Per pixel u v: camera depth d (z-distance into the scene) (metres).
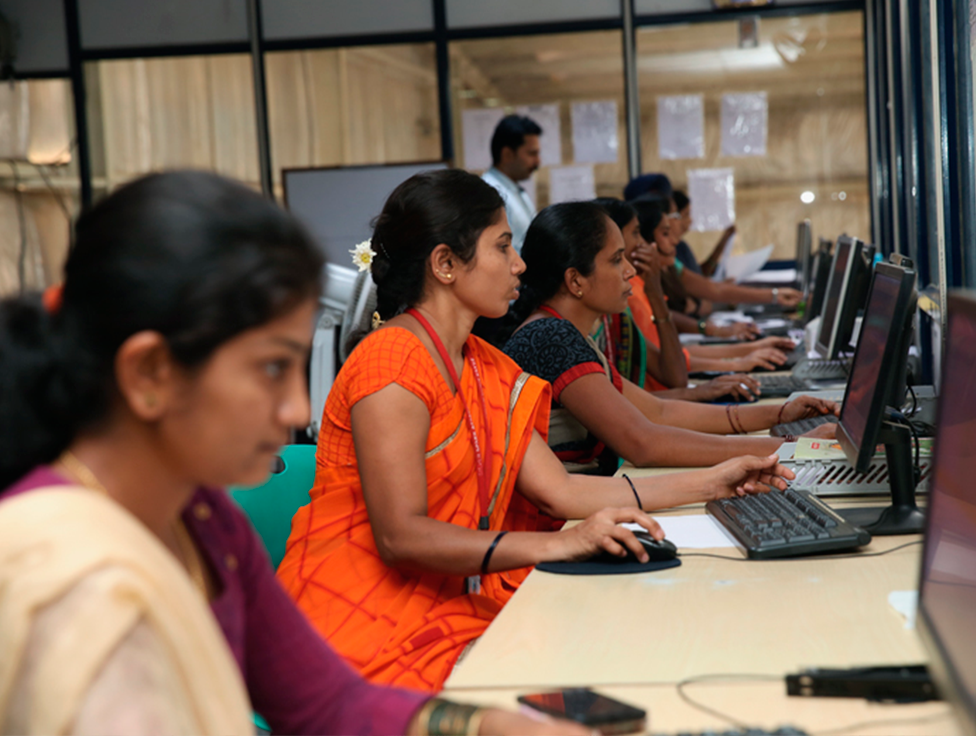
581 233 2.36
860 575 1.37
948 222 2.92
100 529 0.67
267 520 1.83
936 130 3.00
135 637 0.64
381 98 6.50
